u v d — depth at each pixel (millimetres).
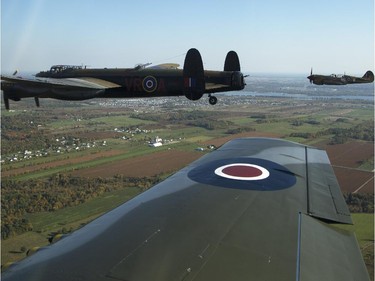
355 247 4781
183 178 6246
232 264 3746
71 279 3270
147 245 3883
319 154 8539
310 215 5406
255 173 6609
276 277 3670
